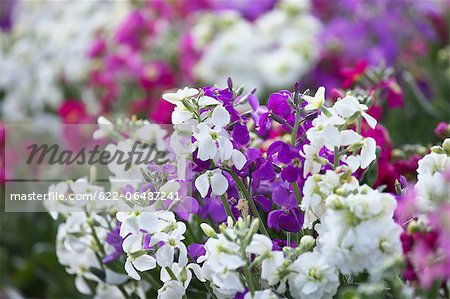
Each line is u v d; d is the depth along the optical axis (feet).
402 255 2.31
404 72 4.93
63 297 4.41
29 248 4.93
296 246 2.65
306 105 2.65
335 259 2.34
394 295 2.42
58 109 5.90
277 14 5.70
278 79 5.38
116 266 2.93
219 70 5.46
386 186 3.02
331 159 2.59
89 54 5.85
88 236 3.03
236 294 2.48
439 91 5.23
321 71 5.44
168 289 2.56
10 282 4.82
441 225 2.32
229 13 5.65
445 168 2.57
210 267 2.47
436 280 2.34
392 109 4.57
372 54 5.50
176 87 5.60
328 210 2.33
